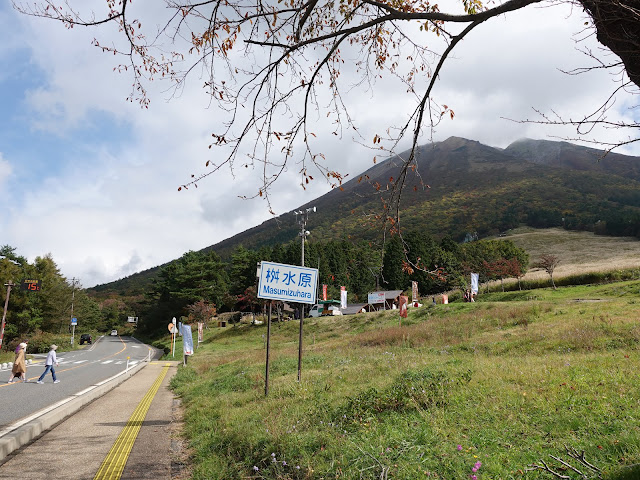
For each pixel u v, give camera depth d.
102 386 15.02
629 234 103.69
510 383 7.80
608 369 8.17
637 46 2.59
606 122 2.53
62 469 5.78
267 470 4.92
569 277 48.66
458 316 29.97
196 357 36.22
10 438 6.79
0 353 41.06
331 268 72.62
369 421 6.05
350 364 14.18
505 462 3.97
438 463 4.03
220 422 7.79
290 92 3.91
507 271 53.25
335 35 3.59
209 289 83.19
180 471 5.77
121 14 3.40
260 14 3.61
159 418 9.68
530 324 21.83
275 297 10.37
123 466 5.93
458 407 6.33
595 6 2.61
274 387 10.65
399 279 62.28
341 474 4.11
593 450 4.03
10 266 57.78
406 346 20.45
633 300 25.59
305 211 26.53
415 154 3.55
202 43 3.61
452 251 75.00
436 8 3.61
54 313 67.38
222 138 3.67
